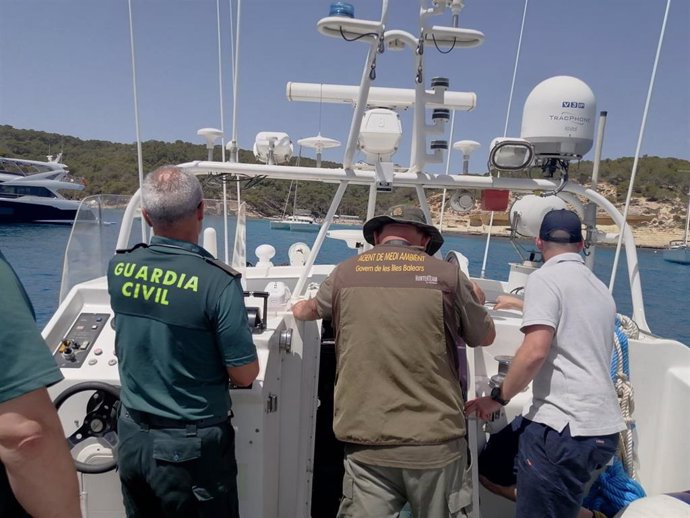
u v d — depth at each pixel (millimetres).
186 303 1408
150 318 1425
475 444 1865
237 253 2645
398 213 1780
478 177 2586
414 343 1562
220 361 1483
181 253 1469
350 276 1670
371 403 1571
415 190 2707
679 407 2133
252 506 1707
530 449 1699
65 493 983
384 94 2814
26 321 951
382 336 1577
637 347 2266
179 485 1430
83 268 2396
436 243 1895
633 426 2064
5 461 934
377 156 2643
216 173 2588
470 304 1615
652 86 2531
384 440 1545
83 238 2432
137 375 1447
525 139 2623
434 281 1597
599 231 2760
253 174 2551
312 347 2094
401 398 1557
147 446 1435
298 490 2041
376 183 2527
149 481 1452
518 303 2311
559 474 1648
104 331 1908
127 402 1473
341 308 1652
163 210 1467
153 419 1436
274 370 1858
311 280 3559
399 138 2510
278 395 1943
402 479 1569
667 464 2180
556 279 1695
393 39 2355
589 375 1659
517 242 2939
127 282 1459
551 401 1683
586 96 2510
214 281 1432
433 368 1566
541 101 2533
